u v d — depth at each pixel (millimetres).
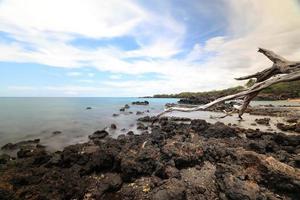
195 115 50188
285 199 7766
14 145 19594
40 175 10562
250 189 7777
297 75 5992
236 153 10969
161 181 9305
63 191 8742
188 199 8023
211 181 9484
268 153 13312
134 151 11961
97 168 11172
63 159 12430
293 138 15406
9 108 69250
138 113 53281
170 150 11609
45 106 83375
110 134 25609
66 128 30500
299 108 55844
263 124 31141
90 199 8742
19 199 8141
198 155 11578
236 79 8195
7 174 10578
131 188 9414
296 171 8305
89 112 57000
